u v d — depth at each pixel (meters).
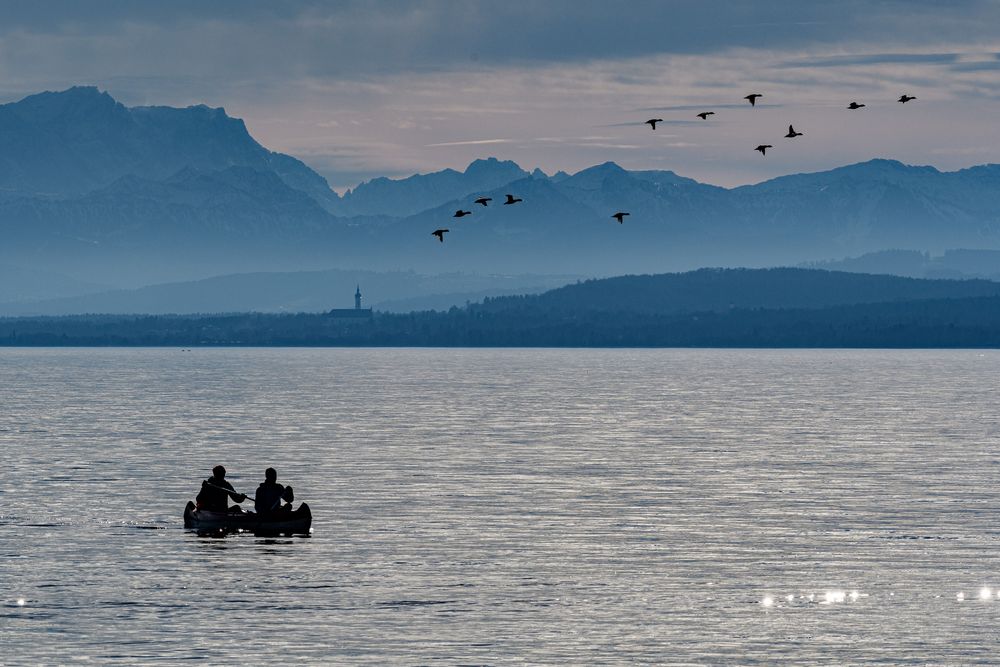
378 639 198.88
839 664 188.62
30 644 195.50
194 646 195.12
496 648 195.25
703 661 190.38
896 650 195.12
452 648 195.00
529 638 199.88
